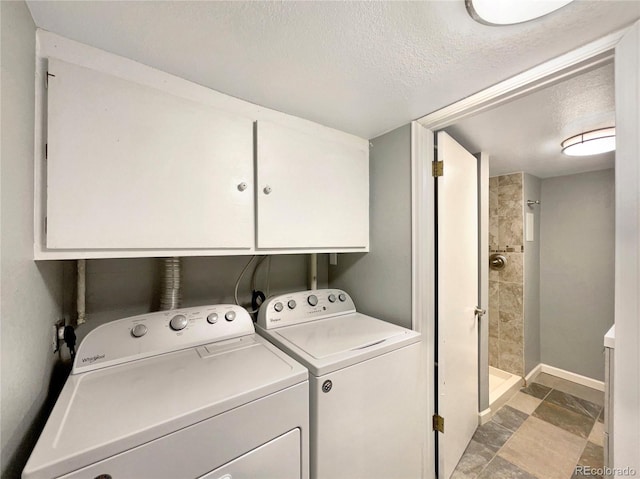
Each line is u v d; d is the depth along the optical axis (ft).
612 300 8.36
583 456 5.81
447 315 5.13
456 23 2.60
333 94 3.91
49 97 2.61
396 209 5.09
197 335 3.81
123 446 2.02
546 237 9.66
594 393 8.30
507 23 2.59
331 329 4.61
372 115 4.57
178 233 3.31
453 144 5.38
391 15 2.51
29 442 2.38
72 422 2.16
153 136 3.17
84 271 3.84
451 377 5.25
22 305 2.26
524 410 7.48
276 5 2.40
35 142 2.55
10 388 2.01
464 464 5.58
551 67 3.20
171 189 3.27
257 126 4.01
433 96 4.00
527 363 8.95
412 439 4.36
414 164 4.77
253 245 4.00
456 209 5.48
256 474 2.63
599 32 2.74
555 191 9.45
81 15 2.48
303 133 4.52
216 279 5.25
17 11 2.17
